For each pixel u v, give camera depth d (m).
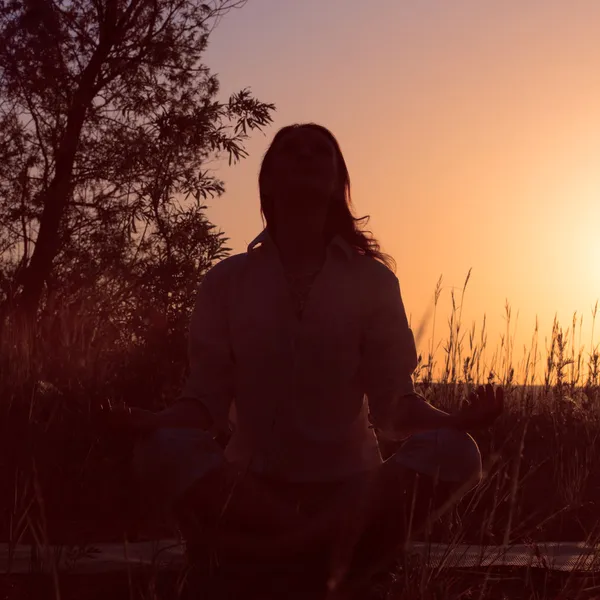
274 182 2.63
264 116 10.30
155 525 2.48
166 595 2.24
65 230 11.97
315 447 2.48
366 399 2.61
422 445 2.36
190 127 10.30
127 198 11.87
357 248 2.70
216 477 2.32
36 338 5.30
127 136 12.15
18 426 3.70
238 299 2.58
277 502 2.38
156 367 5.13
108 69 12.59
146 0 12.52
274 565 2.39
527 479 4.06
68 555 2.55
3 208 12.32
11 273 8.34
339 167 2.70
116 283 7.48
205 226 7.77
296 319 2.52
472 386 4.93
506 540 2.26
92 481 3.62
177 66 12.62
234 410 2.66
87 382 4.89
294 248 2.61
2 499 3.28
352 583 2.26
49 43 12.30
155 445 2.34
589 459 4.31
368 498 2.35
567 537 3.33
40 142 12.62
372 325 2.56
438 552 2.53
